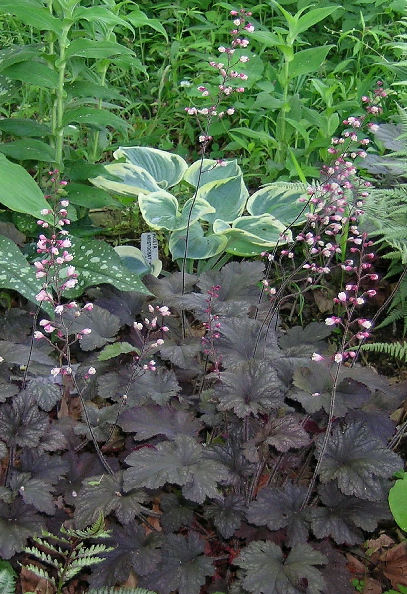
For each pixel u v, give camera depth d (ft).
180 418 2.68
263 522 2.40
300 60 4.15
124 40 5.43
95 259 3.26
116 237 4.23
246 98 4.98
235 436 2.65
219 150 5.06
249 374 2.63
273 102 4.17
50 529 2.57
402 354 3.02
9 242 3.22
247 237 3.62
